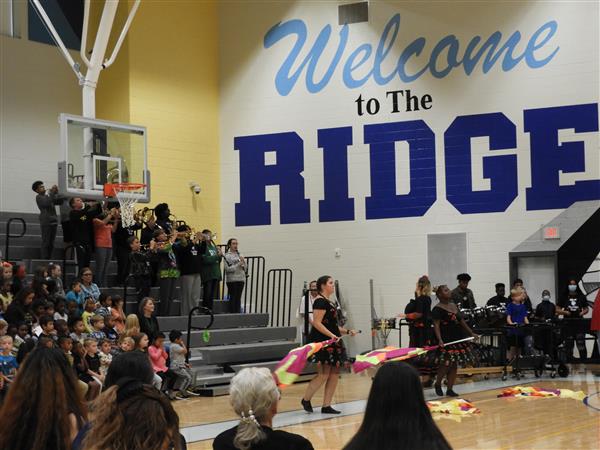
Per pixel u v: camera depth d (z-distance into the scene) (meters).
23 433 3.13
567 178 18.83
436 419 10.84
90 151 17.00
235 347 16.20
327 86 20.84
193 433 10.12
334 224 20.59
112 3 16.61
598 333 16.42
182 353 14.28
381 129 20.34
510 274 18.61
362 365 5.94
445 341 13.26
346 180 20.55
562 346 17.28
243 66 21.50
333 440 9.28
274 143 21.19
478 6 19.69
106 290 16.28
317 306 11.54
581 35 18.88
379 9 20.52
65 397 3.20
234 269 18.67
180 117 20.83
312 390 11.69
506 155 19.30
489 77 19.53
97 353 12.13
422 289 15.02
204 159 21.22
